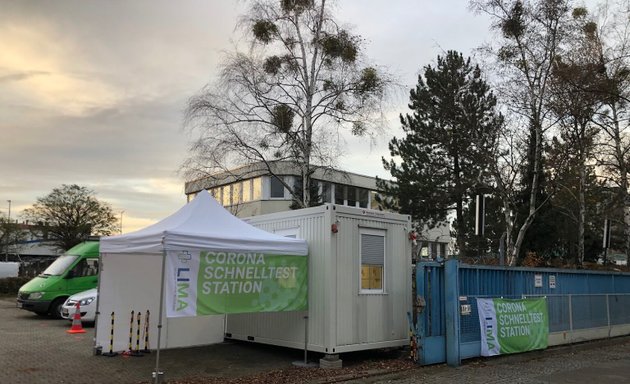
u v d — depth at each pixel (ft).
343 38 68.13
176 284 27.32
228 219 32.86
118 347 35.19
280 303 31.86
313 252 33.81
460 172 87.97
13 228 176.76
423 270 34.06
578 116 57.11
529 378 30.53
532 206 63.87
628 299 52.08
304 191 68.18
